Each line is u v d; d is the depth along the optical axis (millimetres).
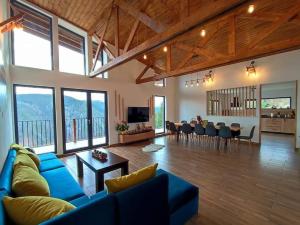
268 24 4621
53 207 1226
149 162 4340
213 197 2641
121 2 3984
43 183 1746
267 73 5969
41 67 4793
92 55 5793
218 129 5758
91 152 3562
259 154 4867
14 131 4328
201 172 3617
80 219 1105
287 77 5566
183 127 6582
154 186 1616
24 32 4496
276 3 3904
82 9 4633
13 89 4285
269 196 2652
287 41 3248
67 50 5406
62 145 5156
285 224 2041
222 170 3709
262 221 2098
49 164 3010
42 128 5008
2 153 2400
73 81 5336
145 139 7016
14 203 1223
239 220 2121
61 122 5121
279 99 9039
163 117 8648
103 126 6301
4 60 3217
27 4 4453
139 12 3504
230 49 4062
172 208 1870
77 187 2176
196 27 2541
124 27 5086
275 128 8539
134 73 7098
